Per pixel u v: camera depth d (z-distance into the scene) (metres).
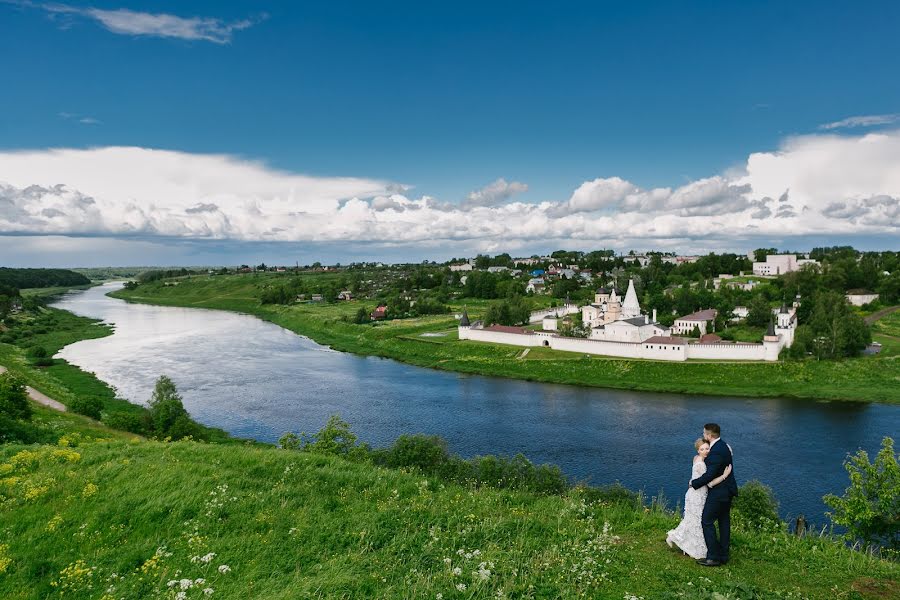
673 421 80.56
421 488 22.50
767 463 62.38
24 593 14.45
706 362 112.75
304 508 19.56
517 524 18.38
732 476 15.66
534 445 69.62
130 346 148.50
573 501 21.84
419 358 135.75
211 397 94.56
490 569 14.66
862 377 100.00
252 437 73.19
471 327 155.75
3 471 22.81
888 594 14.25
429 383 108.94
